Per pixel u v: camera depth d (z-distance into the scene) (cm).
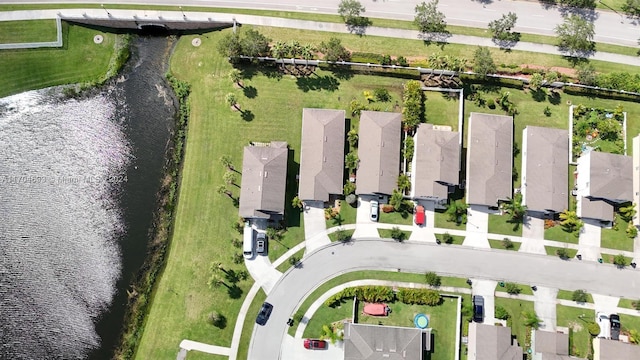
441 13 9131
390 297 8362
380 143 8500
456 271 8569
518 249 8656
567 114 9138
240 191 8575
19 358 8294
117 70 9225
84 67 9231
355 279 8512
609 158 8506
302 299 8406
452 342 8350
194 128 8975
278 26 9294
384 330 7988
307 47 8738
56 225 8688
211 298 8369
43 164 8888
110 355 8338
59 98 9119
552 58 9369
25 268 8544
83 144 8981
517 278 8569
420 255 8600
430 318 8406
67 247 8631
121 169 8912
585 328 8431
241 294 8381
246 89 9038
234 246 8525
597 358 8150
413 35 9350
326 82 9081
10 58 9162
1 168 8831
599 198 8556
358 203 8694
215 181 8744
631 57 9381
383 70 9056
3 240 8606
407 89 8881
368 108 8919
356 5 9025
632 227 8694
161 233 8669
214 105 9025
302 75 9088
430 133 8531
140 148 8994
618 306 8525
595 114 9119
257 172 8338
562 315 8475
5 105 9050
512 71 9194
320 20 9338
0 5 9200
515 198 8612
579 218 8769
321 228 8606
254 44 8744
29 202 8744
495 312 8406
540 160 8656
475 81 9119
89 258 8606
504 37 9344
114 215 8756
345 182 8725
